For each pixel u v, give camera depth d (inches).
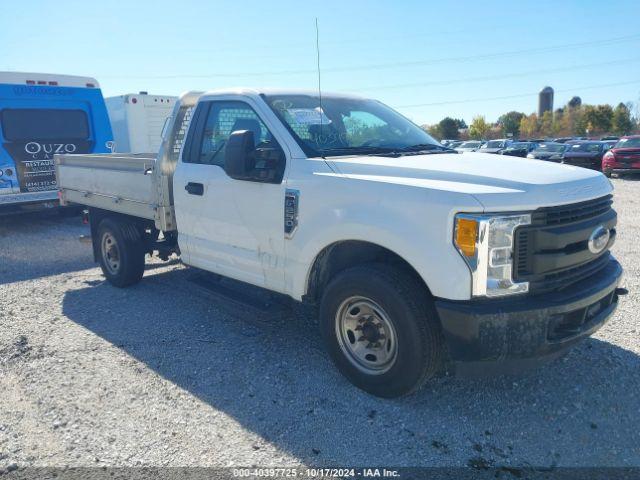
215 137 196.1
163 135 215.3
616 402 147.1
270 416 143.7
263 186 171.5
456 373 136.2
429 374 141.6
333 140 175.2
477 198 126.7
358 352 153.6
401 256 135.9
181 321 214.1
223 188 185.6
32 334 203.2
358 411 145.0
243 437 134.6
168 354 182.9
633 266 279.4
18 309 233.1
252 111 182.1
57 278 285.9
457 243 127.8
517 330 128.7
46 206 447.2
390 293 138.5
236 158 164.2
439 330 139.6
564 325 137.1
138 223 255.1
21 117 428.1
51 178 448.8
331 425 139.0
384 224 138.3
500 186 132.3
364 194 144.4
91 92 467.8
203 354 182.2
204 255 202.2
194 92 216.5
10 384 163.3
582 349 177.9
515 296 131.2
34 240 396.2
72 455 128.2
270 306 180.5
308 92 194.9
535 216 130.5
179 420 142.4
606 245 149.6
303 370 169.2
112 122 573.6
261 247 176.2
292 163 164.7
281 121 172.4
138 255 253.0
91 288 264.2
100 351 186.4
